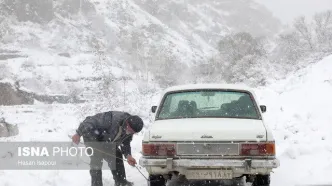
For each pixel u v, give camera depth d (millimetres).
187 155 5738
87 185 6973
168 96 6949
